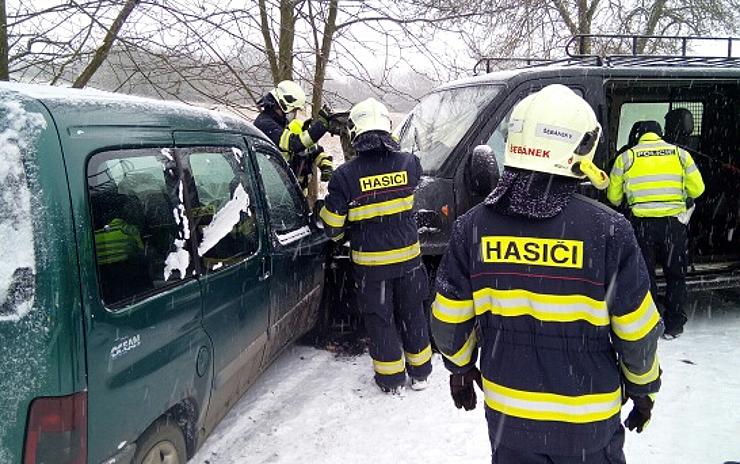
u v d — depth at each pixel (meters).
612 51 10.74
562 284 1.99
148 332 2.46
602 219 1.99
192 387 2.84
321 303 4.93
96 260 2.22
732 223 5.95
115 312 2.28
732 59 5.70
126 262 2.41
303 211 4.54
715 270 5.42
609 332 2.06
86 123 2.32
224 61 5.46
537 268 2.02
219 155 3.35
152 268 2.57
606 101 4.88
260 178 3.77
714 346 4.96
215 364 3.04
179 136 2.96
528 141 2.02
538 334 2.05
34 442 2.06
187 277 2.80
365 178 4.04
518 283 2.05
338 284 4.91
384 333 4.14
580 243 1.98
